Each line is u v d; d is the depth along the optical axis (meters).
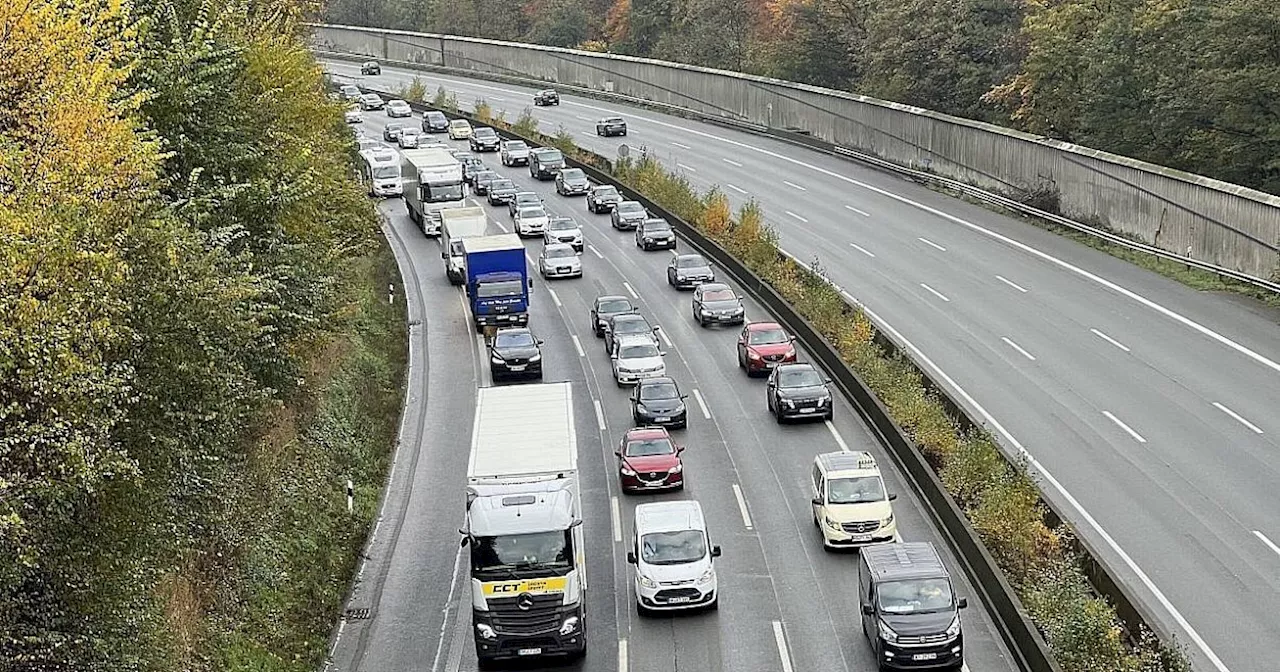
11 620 17.36
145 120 27.14
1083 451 38.81
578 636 27.20
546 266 65.12
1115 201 64.56
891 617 26.12
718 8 132.88
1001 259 62.75
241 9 38.34
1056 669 24.03
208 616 26.14
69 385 17.08
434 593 31.77
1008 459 35.91
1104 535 33.03
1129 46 70.25
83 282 17.44
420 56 158.00
